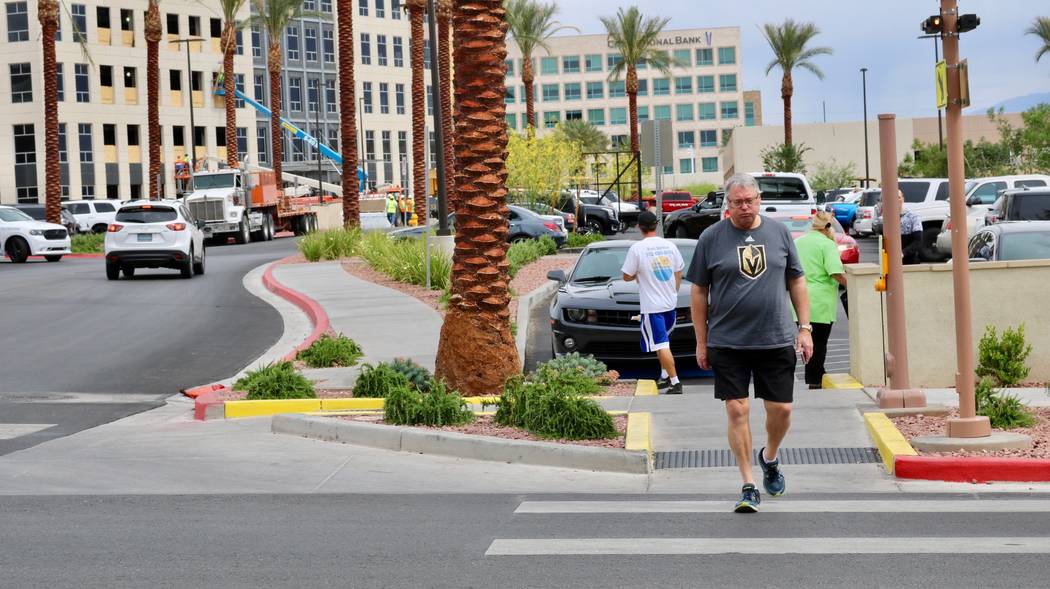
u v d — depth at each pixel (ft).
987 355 46.24
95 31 303.27
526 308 77.30
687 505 29.25
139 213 115.03
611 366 57.72
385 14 391.24
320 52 369.30
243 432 42.32
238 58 337.72
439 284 92.58
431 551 25.03
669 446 36.55
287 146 357.61
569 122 422.00
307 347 61.62
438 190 107.86
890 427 35.94
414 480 33.71
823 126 371.15
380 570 23.54
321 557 24.68
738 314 28.35
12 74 298.56
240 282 111.75
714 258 28.58
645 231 47.75
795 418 39.14
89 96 302.86
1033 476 31.01
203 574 23.44
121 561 24.56
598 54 533.14
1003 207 88.58
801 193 119.24
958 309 33.83
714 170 531.50
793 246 28.81
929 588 21.31
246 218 206.69
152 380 56.08
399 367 48.96
